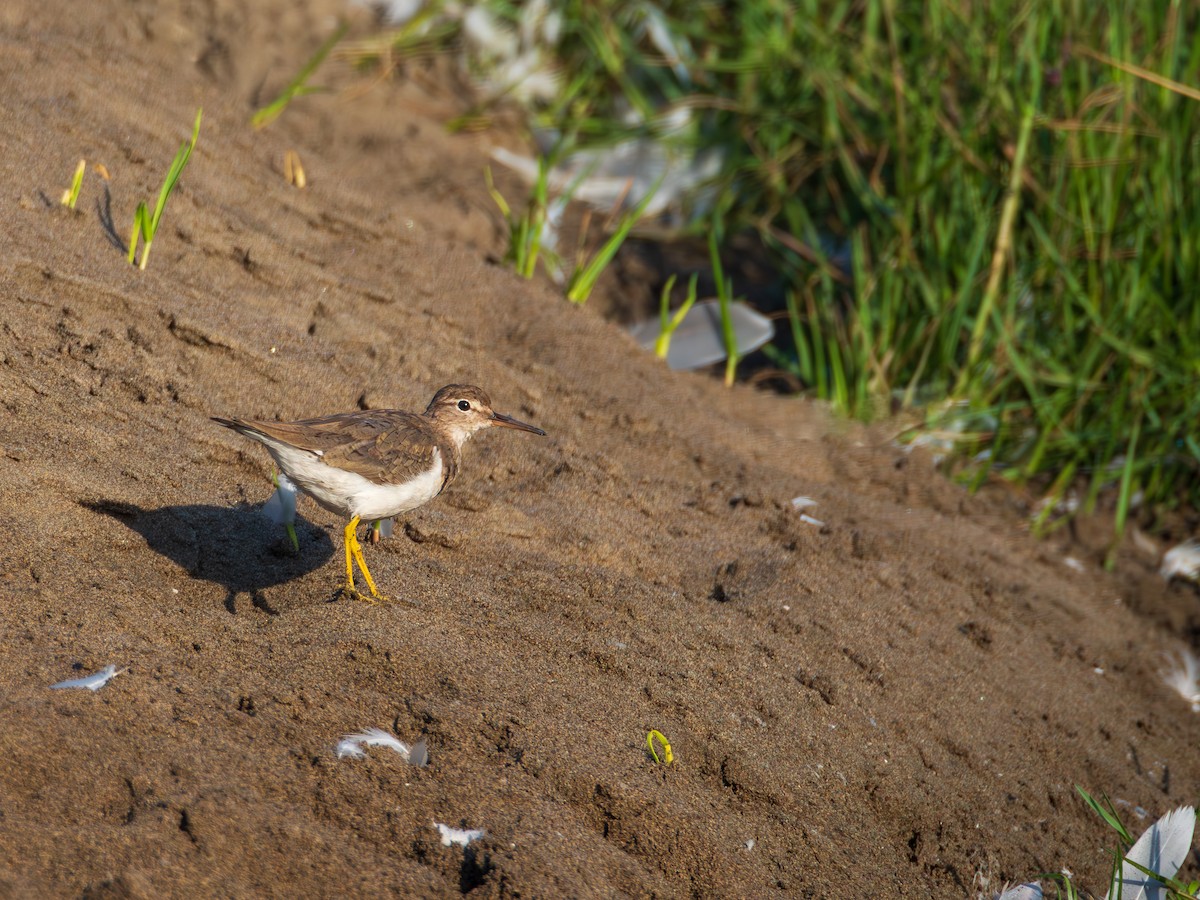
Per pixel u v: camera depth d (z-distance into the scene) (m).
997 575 11.44
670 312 16.11
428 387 10.95
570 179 18.73
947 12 16.17
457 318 12.30
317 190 13.41
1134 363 13.91
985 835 8.25
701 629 8.75
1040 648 10.59
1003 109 14.91
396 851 6.23
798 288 16.92
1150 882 8.19
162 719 6.48
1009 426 14.46
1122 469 14.06
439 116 18.52
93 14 15.67
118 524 8.03
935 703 9.05
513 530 9.45
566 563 9.23
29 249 9.77
